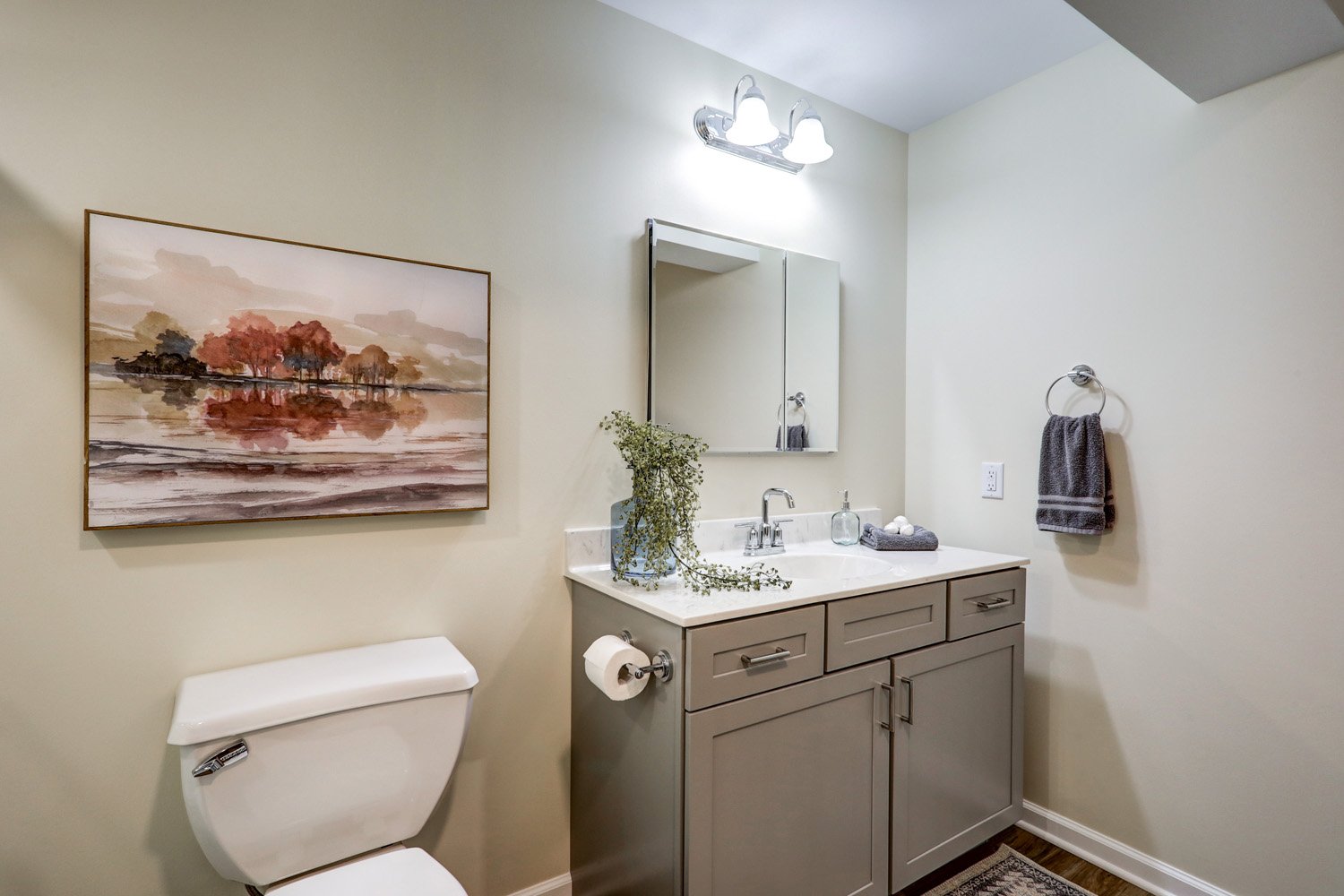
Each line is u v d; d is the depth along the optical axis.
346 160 1.47
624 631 1.54
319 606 1.45
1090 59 2.02
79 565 1.22
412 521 1.55
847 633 1.58
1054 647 2.10
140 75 1.27
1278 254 1.65
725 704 1.37
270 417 1.37
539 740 1.74
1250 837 1.70
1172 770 1.84
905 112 2.41
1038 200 2.15
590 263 1.81
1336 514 1.56
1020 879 1.91
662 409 1.91
